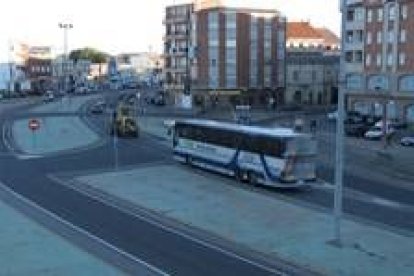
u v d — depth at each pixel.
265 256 29.94
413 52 101.69
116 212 38.53
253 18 133.88
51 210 38.69
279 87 140.25
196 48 134.12
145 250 30.45
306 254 30.22
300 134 47.00
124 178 49.59
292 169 46.16
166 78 152.62
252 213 38.75
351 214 39.50
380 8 108.69
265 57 136.25
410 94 102.81
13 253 29.09
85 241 31.66
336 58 151.00
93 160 58.78
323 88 149.50
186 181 48.75
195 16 134.62
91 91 194.50
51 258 28.42
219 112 119.69
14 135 78.06
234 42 132.00
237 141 49.66
